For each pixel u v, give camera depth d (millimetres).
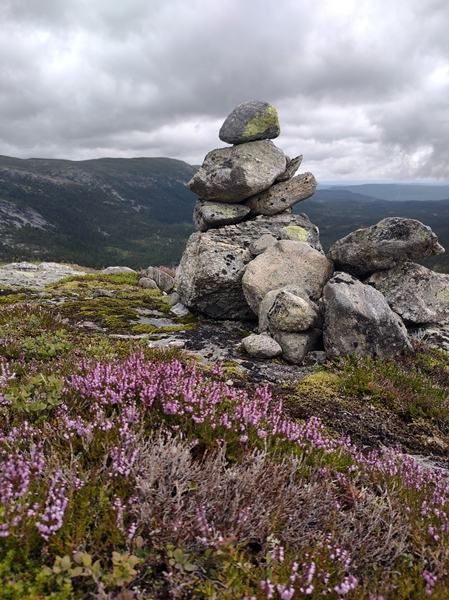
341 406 1047
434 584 423
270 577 407
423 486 652
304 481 594
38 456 489
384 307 1337
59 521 400
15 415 644
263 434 657
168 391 702
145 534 452
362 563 472
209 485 497
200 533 446
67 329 1460
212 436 641
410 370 1240
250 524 472
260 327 1517
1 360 908
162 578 419
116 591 384
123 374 741
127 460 511
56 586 374
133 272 3596
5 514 397
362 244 1575
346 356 1294
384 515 561
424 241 1493
